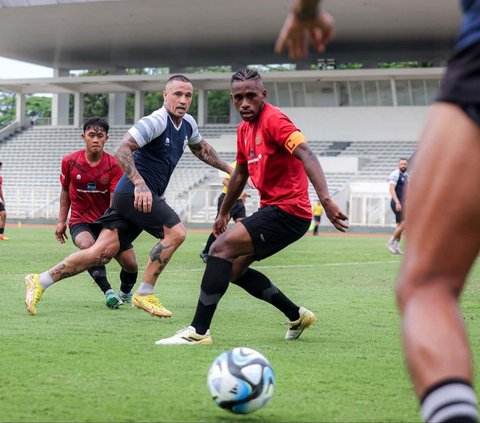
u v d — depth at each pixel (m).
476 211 3.24
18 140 79.50
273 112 8.73
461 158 3.22
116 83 76.25
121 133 78.75
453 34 65.19
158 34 67.62
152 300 11.03
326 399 6.43
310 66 79.44
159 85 77.06
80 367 7.51
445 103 3.32
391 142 70.06
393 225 57.94
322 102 73.88
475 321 11.71
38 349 8.48
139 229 11.54
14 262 21.86
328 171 64.94
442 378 3.16
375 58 77.12
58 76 84.81
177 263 22.59
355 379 7.24
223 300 13.85
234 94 8.84
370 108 71.69
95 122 12.86
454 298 3.35
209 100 99.81
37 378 6.99
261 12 58.94
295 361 8.10
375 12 58.44
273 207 8.82
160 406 6.04
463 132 3.23
